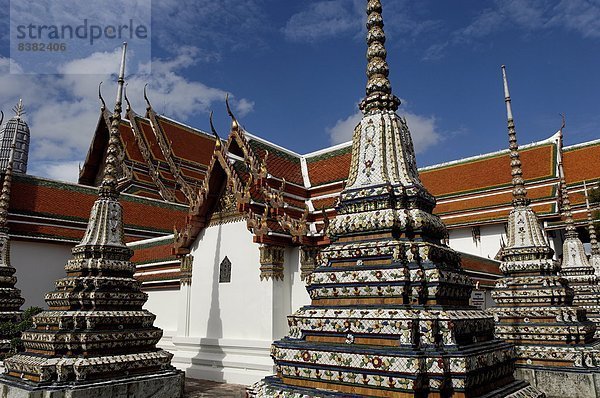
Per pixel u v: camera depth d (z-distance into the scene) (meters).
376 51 7.75
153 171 40.06
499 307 11.25
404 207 6.80
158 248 23.06
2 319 15.80
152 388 11.41
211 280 16.52
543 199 32.19
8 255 17.03
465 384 5.29
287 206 15.95
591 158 32.38
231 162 16.08
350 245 6.72
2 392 10.64
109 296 11.38
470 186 36.56
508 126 12.01
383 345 5.80
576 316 10.32
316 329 6.44
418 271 6.09
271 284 14.55
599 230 28.47
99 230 12.12
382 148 7.13
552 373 9.86
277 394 6.16
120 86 13.55
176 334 17.19
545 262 10.93
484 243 34.56
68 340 10.48
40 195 27.64
